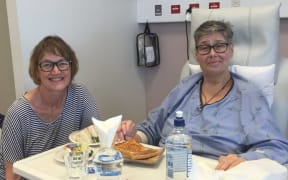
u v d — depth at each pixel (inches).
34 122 68.3
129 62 114.6
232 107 64.6
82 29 97.2
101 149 48.0
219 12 77.8
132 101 117.9
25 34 83.9
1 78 109.6
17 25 82.4
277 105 72.1
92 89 102.5
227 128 62.9
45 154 59.4
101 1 101.7
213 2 98.5
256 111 62.2
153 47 114.3
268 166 48.6
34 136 69.1
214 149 63.3
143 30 117.5
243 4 93.8
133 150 56.4
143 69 120.9
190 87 71.4
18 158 68.0
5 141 67.2
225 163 51.6
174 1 106.3
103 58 104.8
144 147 59.0
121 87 112.7
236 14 75.9
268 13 73.4
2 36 104.3
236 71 73.6
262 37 74.0
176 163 44.9
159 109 73.9
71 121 73.3
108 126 47.6
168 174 45.7
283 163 55.5
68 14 92.9
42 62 66.3
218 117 64.4
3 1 100.2
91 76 101.6
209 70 66.6
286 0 88.4
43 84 67.1
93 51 101.3
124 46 111.9
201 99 68.7
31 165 54.9
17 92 86.9
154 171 52.2
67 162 52.0
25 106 67.3
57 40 68.7
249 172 46.6
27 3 83.4
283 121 71.1
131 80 116.4
